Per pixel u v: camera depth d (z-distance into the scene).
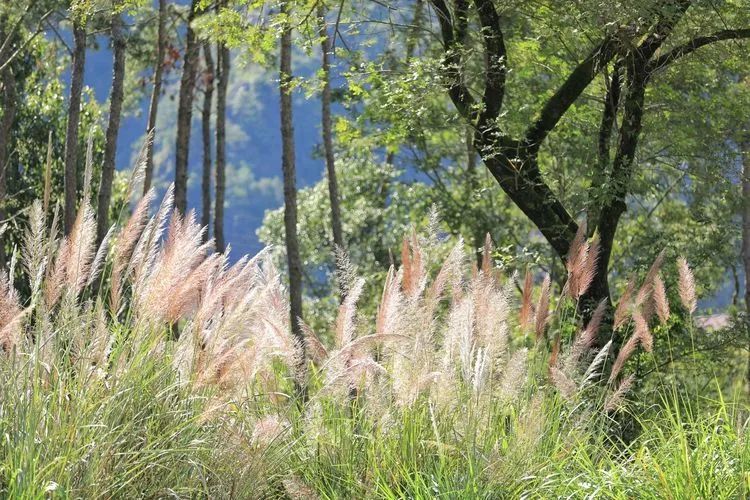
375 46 15.91
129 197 5.29
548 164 18.56
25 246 5.20
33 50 27.31
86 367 5.20
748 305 19.69
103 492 4.91
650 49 14.62
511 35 15.41
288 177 21.86
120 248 5.37
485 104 15.20
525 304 7.39
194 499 5.46
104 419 5.09
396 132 15.88
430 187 26.81
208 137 26.47
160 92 24.86
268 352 6.14
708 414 6.55
